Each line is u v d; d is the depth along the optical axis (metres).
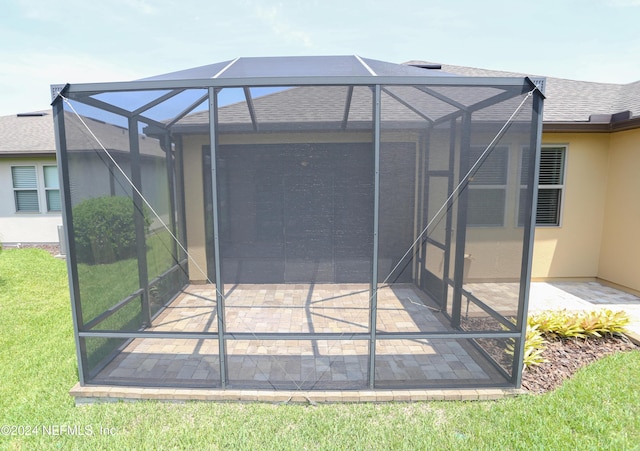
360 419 3.00
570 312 5.28
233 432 2.86
